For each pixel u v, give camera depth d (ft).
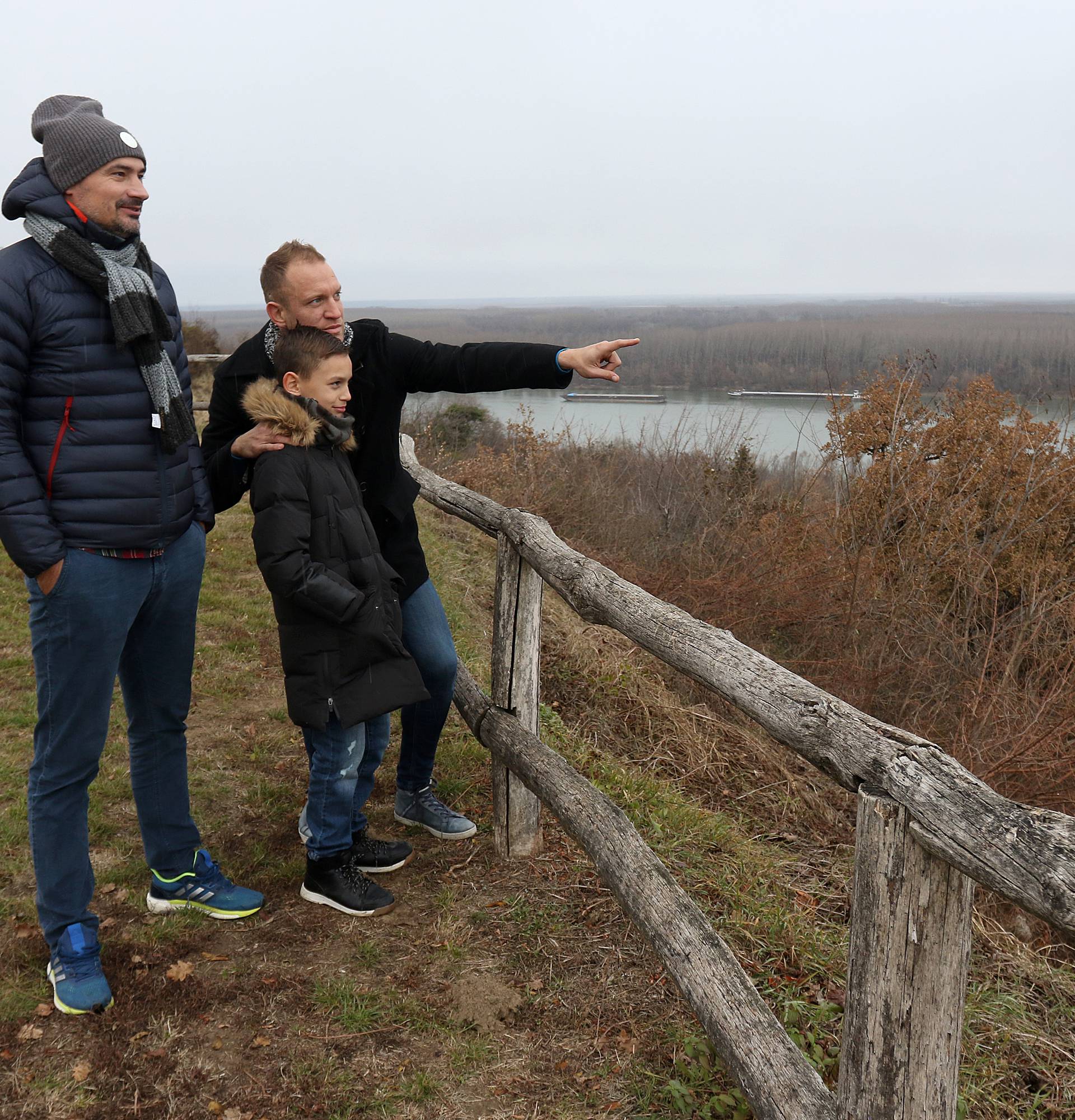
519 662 10.30
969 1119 7.42
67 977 7.95
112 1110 6.93
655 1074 7.38
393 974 8.53
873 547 23.17
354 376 9.15
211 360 61.98
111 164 7.05
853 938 4.80
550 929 9.23
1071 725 14.92
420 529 27.78
